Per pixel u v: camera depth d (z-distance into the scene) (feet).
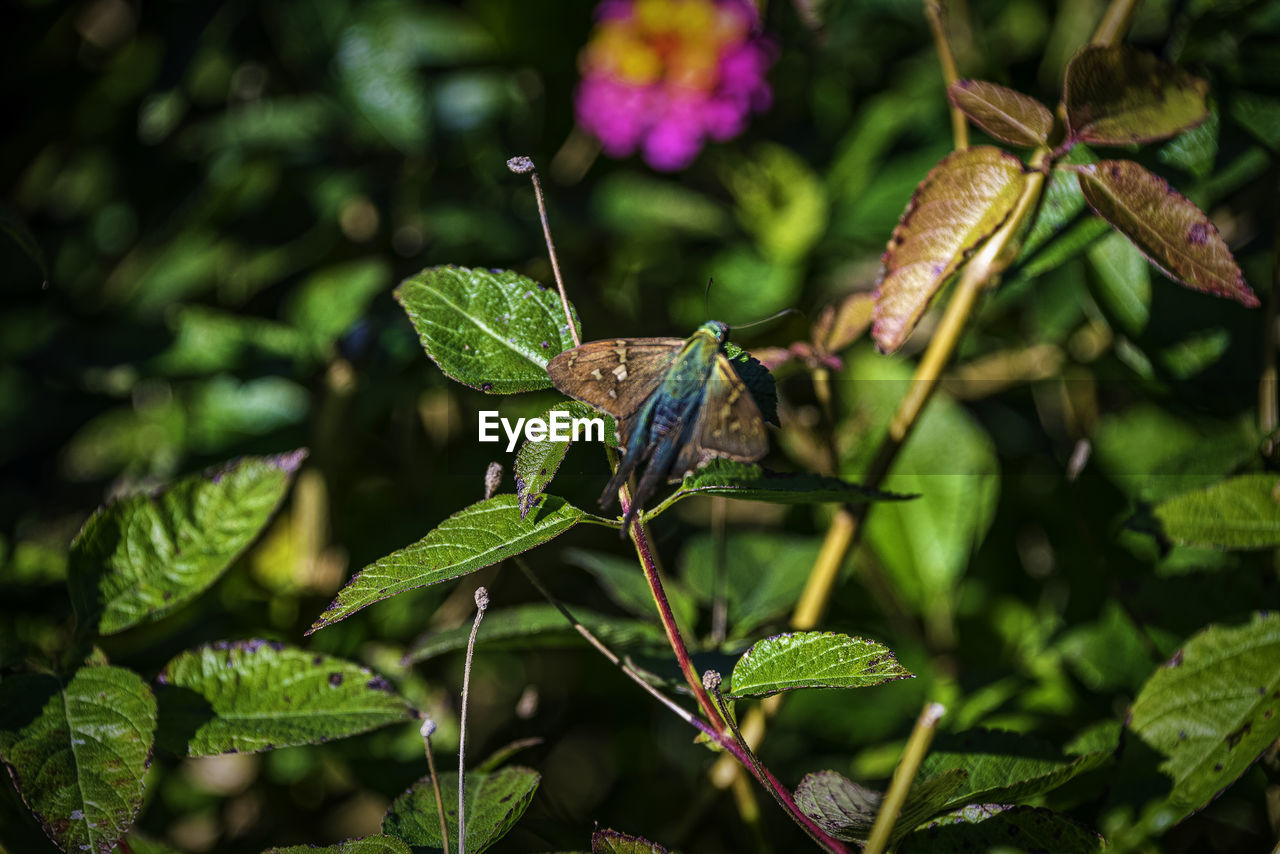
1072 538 2.24
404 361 2.28
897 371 2.33
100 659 1.87
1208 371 2.13
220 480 1.94
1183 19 2.19
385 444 2.50
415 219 2.55
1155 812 1.88
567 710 2.37
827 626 2.13
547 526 1.79
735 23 2.47
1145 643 2.06
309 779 2.28
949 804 1.85
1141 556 2.19
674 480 1.82
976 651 2.26
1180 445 2.26
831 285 2.55
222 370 2.32
